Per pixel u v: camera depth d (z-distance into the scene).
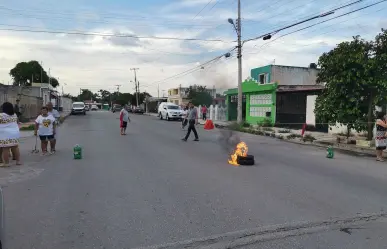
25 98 30.95
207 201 6.18
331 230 4.88
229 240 4.48
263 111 29.56
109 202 6.09
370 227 5.03
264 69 33.06
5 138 9.34
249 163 10.01
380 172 9.39
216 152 12.43
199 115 41.19
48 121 11.67
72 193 6.68
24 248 4.23
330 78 15.41
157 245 4.32
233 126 17.27
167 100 73.31
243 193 6.75
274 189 7.11
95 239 4.50
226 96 36.94
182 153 12.12
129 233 4.70
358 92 14.77
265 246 4.30
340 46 15.05
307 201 6.30
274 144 16.11
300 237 4.61
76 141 15.61
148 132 20.70
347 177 8.59
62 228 4.88
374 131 17.05
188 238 4.54
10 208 5.75
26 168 9.21
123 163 10.00
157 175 8.35
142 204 5.98
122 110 18.94
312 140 17.28
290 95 26.42
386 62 13.76
